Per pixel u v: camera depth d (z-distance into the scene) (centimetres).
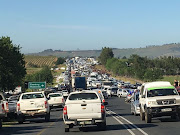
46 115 2734
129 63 19125
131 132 1845
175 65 18225
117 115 3120
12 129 2278
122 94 7269
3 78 7206
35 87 9931
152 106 2312
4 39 7962
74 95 2000
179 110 2319
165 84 2520
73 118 1911
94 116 1908
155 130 1912
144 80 14288
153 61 18850
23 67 7900
